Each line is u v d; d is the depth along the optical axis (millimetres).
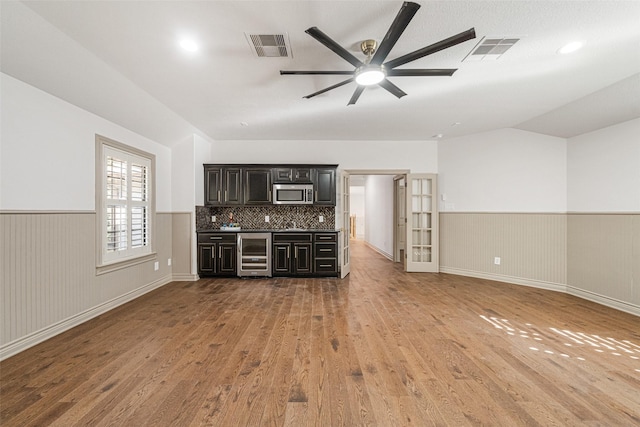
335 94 3332
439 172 5512
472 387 1935
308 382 1989
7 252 2365
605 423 1604
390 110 3859
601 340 2623
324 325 2969
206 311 3387
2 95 2348
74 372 2104
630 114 3268
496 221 4828
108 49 2381
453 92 3252
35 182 2609
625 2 1828
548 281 4336
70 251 2953
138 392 1876
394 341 2605
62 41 2264
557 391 1889
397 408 1729
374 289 4332
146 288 4191
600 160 3736
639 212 3279
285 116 4113
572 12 1925
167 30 2121
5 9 1904
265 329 2867
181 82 3010
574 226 4070
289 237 5020
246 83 3033
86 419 1633
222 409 1721
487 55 2467
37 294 2598
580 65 2635
